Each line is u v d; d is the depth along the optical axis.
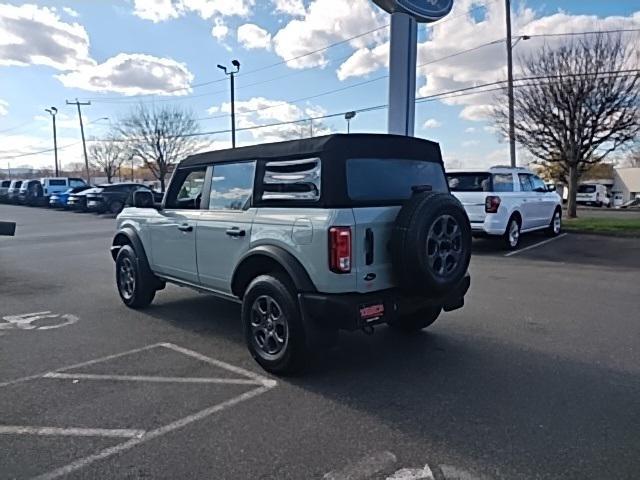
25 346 4.60
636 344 4.53
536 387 3.59
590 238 12.67
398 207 3.80
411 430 2.98
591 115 15.58
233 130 25.28
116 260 6.30
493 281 7.46
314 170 3.67
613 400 3.37
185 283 5.11
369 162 3.84
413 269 3.60
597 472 2.53
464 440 2.86
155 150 37.78
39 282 7.71
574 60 15.40
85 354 4.37
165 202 5.35
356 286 3.54
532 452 2.72
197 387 3.64
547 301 6.19
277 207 3.96
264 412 3.24
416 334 4.87
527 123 16.75
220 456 2.71
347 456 2.70
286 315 3.71
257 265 4.13
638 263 9.05
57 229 16.72
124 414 3.21
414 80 11.02
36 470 2.59
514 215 10.69
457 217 3.85
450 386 3.63
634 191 61.22
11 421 3.13
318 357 3.88
